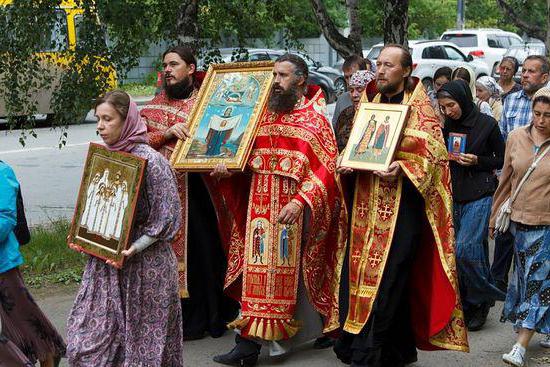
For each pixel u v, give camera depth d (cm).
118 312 472
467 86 677
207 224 666
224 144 610
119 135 476
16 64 893
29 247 889
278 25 1059
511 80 953
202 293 668
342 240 589
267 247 598
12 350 489
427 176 553
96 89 894
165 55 661
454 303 566
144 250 475
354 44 1115
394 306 563
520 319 598
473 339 671
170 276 483
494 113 888
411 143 560
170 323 489
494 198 629
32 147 1769
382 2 1085
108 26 914
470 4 4188
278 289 596
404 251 561
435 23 3862
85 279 481
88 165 486
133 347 473
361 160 564
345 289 586
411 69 579
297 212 582
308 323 620
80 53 888
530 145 606
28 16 875
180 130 627
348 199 589
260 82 623
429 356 633
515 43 3250
